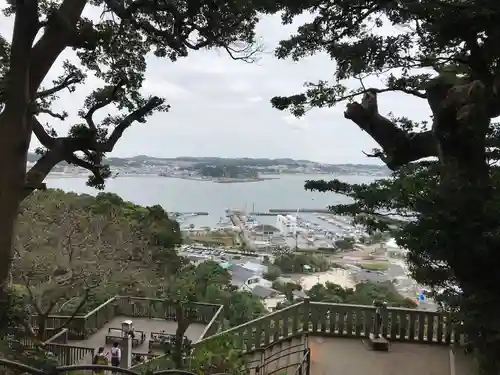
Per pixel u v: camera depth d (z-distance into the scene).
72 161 8.70
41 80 7.78
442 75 6.75
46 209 15.97
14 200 7.43
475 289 5.29
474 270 5.16
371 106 7.30
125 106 9.76
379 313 11.00
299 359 9.80
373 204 6.72
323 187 7.54
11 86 7.27
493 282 5.15
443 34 6.07
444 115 6.00
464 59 6.50
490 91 5.79
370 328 11.05
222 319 16.06
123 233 18.33
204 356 8.27
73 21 7.86
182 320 7.64
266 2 7.31
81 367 4.80
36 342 7.90
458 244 5.10
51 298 12.76
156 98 9.61
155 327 16.70
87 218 16.69
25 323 8.11
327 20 7.58
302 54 8.16
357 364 9.54
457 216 5.13
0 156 7.27
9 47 8.41
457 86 6.02
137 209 23.19
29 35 7.38
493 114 6.04
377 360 9.74
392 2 6.59
